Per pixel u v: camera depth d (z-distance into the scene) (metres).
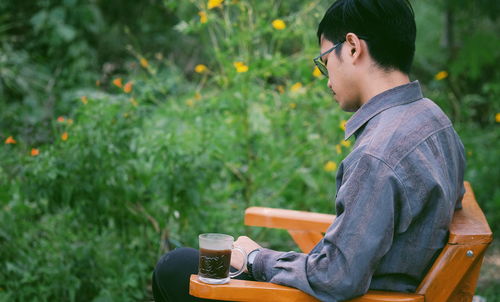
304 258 1.45
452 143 1.49
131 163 2.86
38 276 2.73
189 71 6.50
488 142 4.92
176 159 2.79
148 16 7.09
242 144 3.37
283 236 3.58
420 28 8.91
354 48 1.49
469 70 6.54
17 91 5.33
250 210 1.97
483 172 4.46
